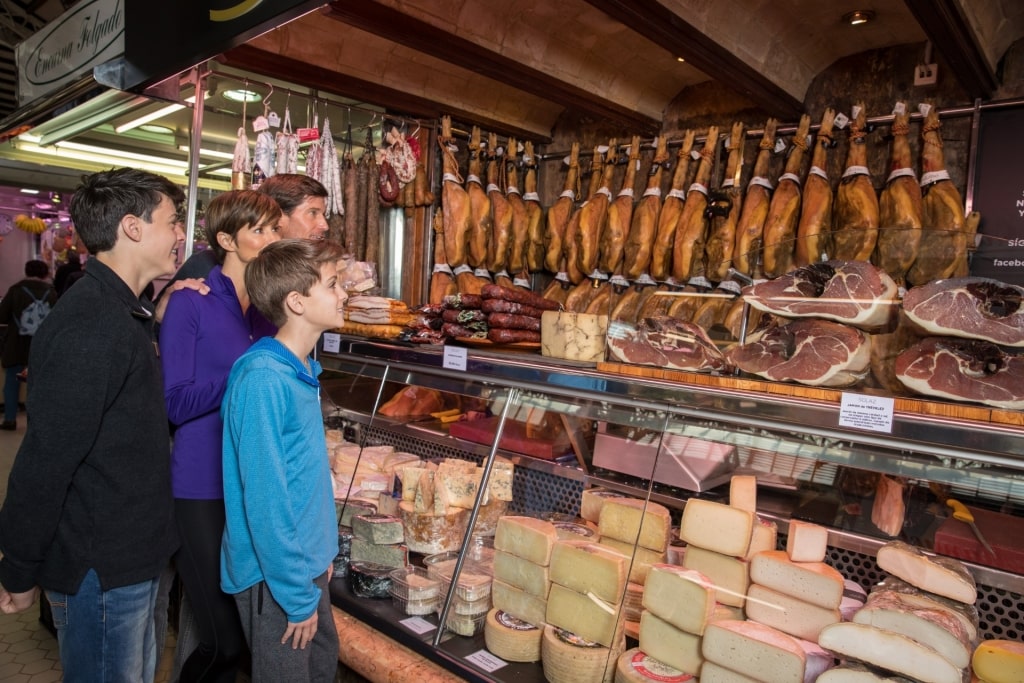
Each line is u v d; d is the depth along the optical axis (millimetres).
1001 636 1617
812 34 3541
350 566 2562
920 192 3240
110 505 1787
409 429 2855
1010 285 1519
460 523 2473
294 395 1837
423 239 4414
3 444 6809
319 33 3514
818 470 1822
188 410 2137
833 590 1691
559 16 3414
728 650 1741
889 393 1653
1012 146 3297
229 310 2311
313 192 2727
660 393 1984
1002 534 1571
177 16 2734
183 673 2244
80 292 1764
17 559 1700
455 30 3225
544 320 2543
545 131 4930
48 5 6547
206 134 4809
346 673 2432
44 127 4574
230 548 1895
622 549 2037
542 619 2084
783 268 1895
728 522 1866
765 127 3807
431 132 4434
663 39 2955
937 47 2805
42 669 3004
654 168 4129
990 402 1492
